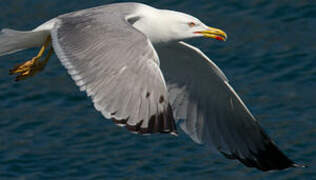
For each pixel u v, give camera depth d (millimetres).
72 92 19359
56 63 20781
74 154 16734
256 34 21656
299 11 22609
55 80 20016
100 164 16312
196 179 15688
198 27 10805
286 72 19672
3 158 16609
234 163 16156
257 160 11656
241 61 20312
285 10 22750
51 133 17672
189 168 16031
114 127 17766
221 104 11602
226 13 23109
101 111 8117
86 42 8633
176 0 24172
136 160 16406
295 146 16656
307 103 18297
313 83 19141
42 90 19500
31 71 10828
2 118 18344
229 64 20234
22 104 18984
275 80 19422
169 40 10695
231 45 21094
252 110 18172
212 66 11180
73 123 18062
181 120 11758
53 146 17109
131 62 8211
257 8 23094
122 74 8188
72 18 9312
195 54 11117
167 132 7961
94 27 8812
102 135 17484
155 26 10477
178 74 11570
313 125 17406
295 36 21359
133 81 8117
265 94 18828
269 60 20203
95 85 8258
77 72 8430
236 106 11484
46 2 24422
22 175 15992
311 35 21391
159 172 15961
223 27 22281
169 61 11461
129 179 15766
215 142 11758
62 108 18766
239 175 15781
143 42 8328
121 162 16359
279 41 21141
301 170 15867
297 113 17938
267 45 20969
